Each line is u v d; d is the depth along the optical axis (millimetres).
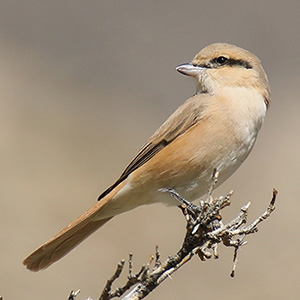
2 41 18719
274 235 13469
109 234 13477
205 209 7352
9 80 17609
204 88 9422
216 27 18672
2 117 16547
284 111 17219
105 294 7008
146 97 17531
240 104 8977
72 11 19406
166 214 14055
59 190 14656
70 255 12953
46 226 13664
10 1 19703
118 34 18812
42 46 18766
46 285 12383
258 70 9406
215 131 8781
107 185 14977
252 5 19156
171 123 8930
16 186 14547
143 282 7254
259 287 12344
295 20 18734
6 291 12195
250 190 14820
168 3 19344
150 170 8844
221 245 13086
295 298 12141
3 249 12938
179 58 17984
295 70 17984
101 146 16156
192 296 12070
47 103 17219
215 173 7980
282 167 15555
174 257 7336
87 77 18062
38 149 15758
